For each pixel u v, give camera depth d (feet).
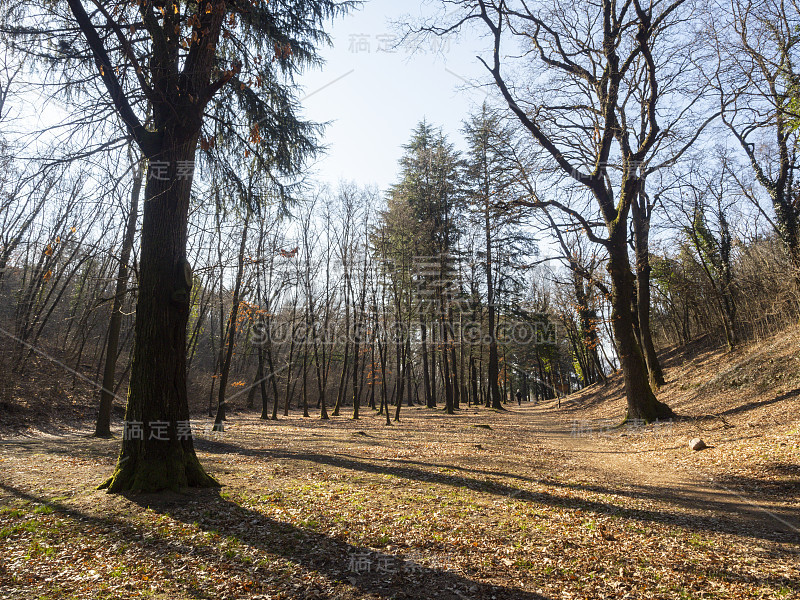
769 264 62.34
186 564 15.89
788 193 57.52
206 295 82.43
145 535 18.04
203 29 24.73
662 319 116.16
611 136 51.44
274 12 29.96
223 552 16.88
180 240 24.81
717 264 72.64
